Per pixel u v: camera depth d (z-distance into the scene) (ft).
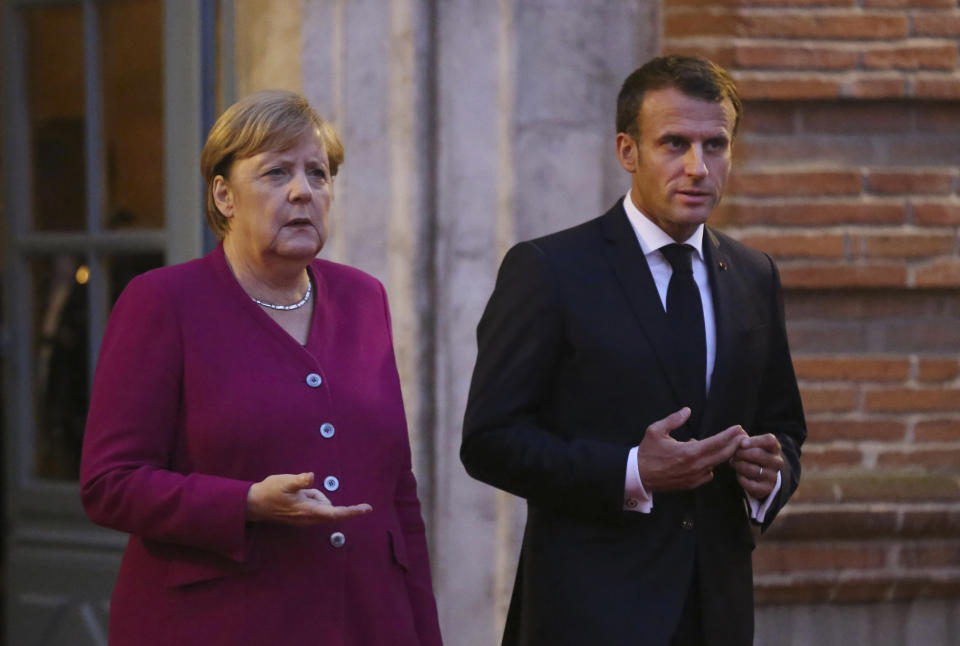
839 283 41.01
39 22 44.93
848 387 41.47
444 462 40.09
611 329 26.45
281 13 41.04
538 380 26.63
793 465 28.04
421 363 40.22
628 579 26.05
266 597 22.88
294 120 23.79
